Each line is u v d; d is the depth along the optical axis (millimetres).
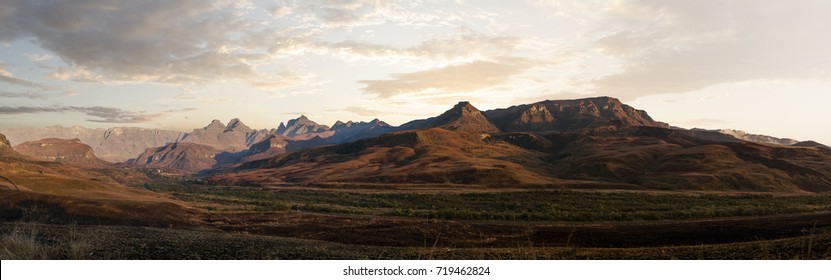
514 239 45125
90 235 20453
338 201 112562
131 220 52812
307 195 135875
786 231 47688
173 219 56344
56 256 12141
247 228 51406
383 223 57156
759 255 16484
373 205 99500
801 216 63812
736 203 94438
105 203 58938
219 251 19562
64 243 15195
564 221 60969
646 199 102562
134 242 19641
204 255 18062
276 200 118812
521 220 61969
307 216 65438
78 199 58562
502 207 90375
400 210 74000
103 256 14930
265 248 21328
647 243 42125
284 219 61281
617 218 62344
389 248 23484
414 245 41562
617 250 21578
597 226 55250
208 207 79938
